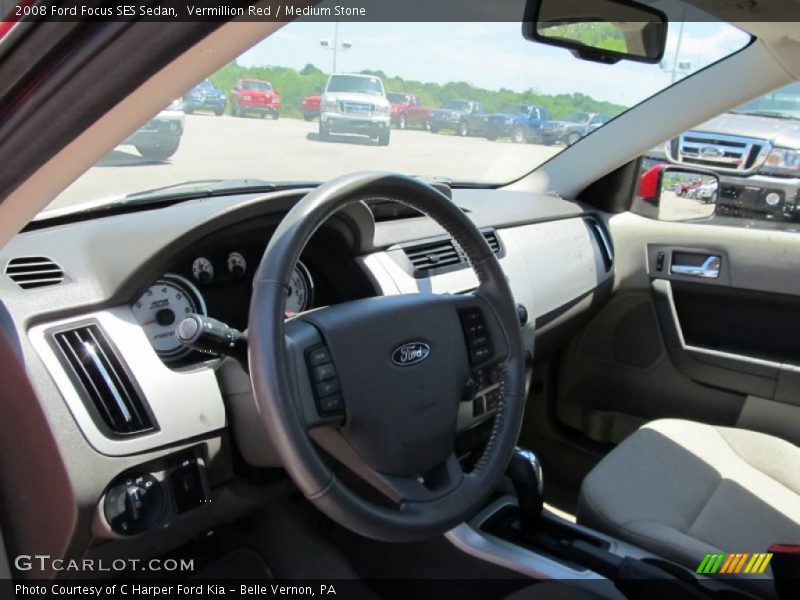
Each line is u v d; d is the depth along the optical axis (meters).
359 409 1.17
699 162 2.60
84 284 1.33
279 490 1.54
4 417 1.27
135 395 1.30
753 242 2.43
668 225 2.63
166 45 0.71
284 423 1.03
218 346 1.12
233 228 1.54
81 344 1.29
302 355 1.14
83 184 1.66
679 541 1.61
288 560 1.90
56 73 0.75
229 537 1.93
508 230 2.32
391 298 1.29
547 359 2.73
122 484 1.28
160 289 1.48
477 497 1.26
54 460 1.23
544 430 2.89
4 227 0.95
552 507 2.51
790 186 2.40
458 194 2.58
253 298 1.07
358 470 1.20
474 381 1.39
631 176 2.76
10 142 0.83
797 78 2.12
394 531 1.12
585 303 2.59
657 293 2.62
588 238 2.63
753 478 1.83
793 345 2.43
